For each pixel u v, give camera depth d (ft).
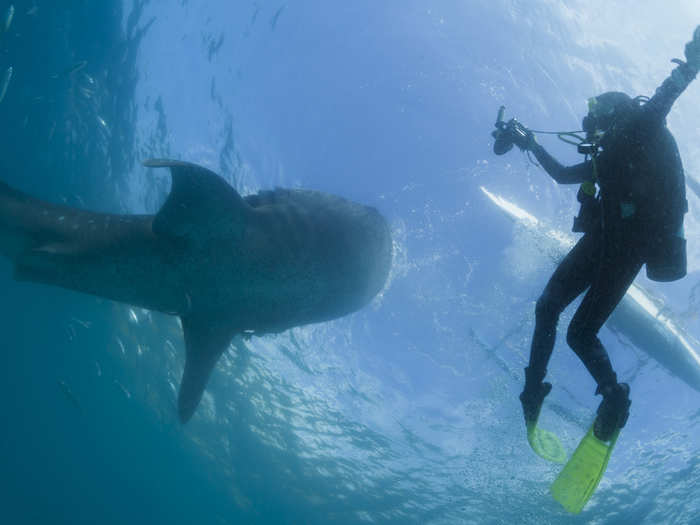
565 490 7.97
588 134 8.82
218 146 43.70
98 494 76.07
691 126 33.32
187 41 43.70
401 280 35.65
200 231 16.67
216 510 57.36
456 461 41.60
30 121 39.93
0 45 34.53
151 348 47.65
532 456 38.06
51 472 77.36
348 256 18.56
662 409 35.86
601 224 8.16
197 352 17.43
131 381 51.60
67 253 18.35
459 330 35.65
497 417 37.37
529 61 36.60
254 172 42.14
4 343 61.26
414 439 42.06
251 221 17.63
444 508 44.34
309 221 18.62
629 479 37.78
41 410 68.33
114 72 42.52
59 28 36.63
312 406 45.29
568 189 33.58
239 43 42.70
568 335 8.18
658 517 35.55
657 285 33.37
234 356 45.34
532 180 34.37
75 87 39.99
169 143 45.19
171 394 48.67
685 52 7.25
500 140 10.16
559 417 34.01
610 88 35.68
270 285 17.65
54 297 49.88
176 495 65.10
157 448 58.65
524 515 40.78
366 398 41.93
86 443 69.21
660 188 7.70
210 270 17.28
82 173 44.96
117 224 18.40
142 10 41.14
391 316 37.27
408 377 38.86
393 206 36.22
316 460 47.75
